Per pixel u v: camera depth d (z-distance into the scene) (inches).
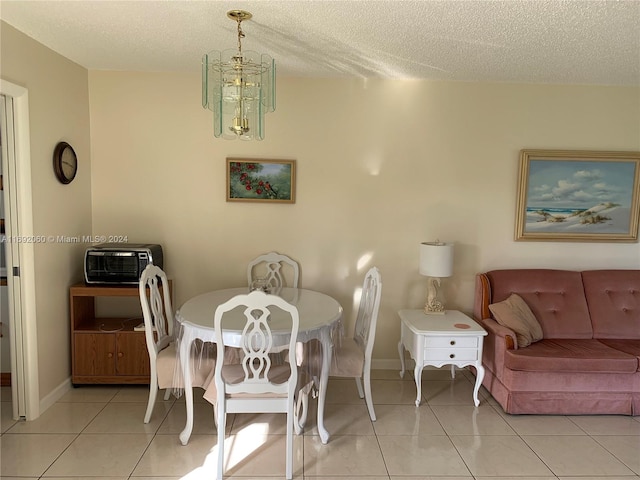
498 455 99.6
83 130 132.6
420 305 146.6
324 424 112.2
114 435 104.5
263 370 100.4
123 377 127.3
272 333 93.0
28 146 104.9
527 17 89.0
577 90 141.7
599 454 100.7
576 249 147.3
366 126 140.4
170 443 101.7
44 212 113.0
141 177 138.9
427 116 140.9
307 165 140.9
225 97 88.0
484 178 143.3
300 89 138.3
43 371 114.3
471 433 108.7
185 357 99.5
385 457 98.0
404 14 88.5
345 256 144.3
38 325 111.2
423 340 120.6
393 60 119.3
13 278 106.4
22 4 87.6
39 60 109.4
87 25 98.3
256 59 101.2
